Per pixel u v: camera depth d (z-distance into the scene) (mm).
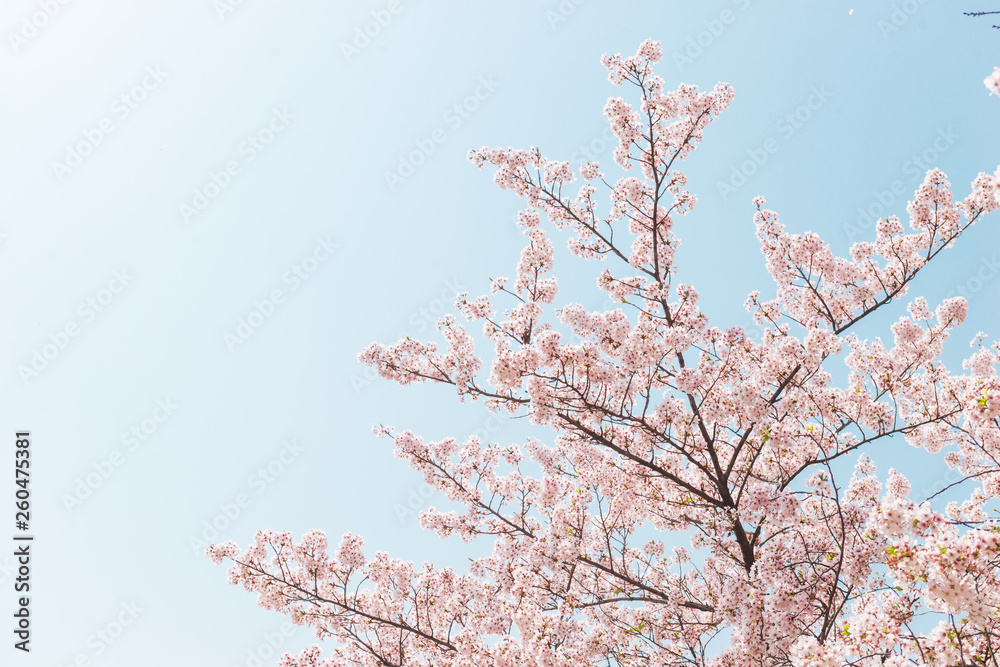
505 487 9383
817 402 7719
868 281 8352
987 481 7609
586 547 8672
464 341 7953
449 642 8656
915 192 7801
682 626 7824
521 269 8008
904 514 5004
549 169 8172
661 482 8711
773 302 8562
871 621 5309
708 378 7531
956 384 8055
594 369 7266
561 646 7715
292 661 8211
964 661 5254
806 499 8320
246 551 8797
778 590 6629
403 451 9070
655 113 8062
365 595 9070
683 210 8391
